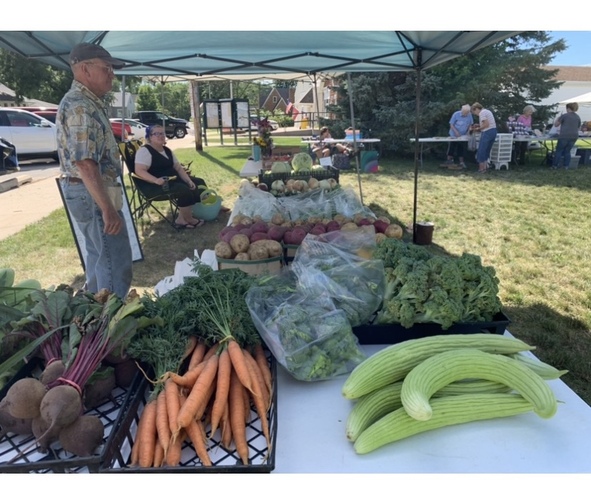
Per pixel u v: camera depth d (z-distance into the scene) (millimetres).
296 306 1348
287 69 4820
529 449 999
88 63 2186
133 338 1191
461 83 12367
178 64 4809
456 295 1359
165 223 6227
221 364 1121
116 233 2547
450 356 1081
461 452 993
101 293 1447
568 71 29641
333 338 1284
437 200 7355
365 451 982
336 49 4043
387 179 9383
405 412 1014
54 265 4734
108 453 902
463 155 11367
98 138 2330
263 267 2197
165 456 930
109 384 1124
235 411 1048
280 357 1232
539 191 7793
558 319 3461
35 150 12383
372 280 1479
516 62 12156
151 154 5582
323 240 1914
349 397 1052
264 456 986
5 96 22578
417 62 4211
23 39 2879
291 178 5074
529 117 10797
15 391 928
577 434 1045
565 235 5422
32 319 1236
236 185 9148
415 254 1532
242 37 3531
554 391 1207
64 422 908
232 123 16953
